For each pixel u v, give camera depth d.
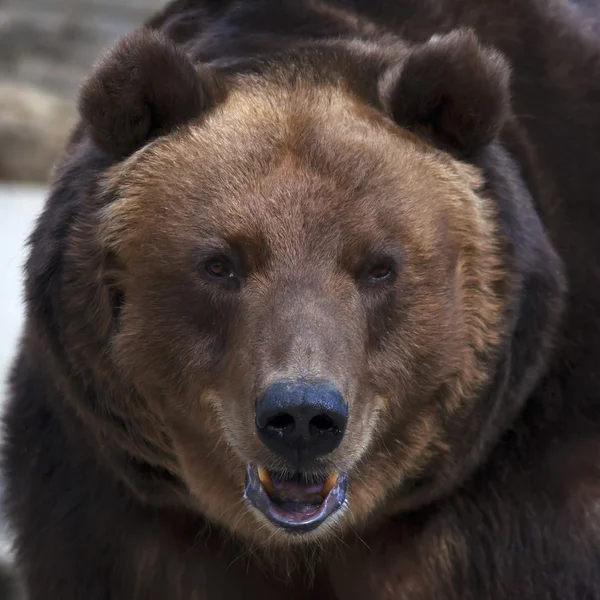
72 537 9.50
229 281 8.14
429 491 9.04
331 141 8.27
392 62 9.02
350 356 7.81
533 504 9.43
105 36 42.41
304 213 8.06
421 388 8.51
